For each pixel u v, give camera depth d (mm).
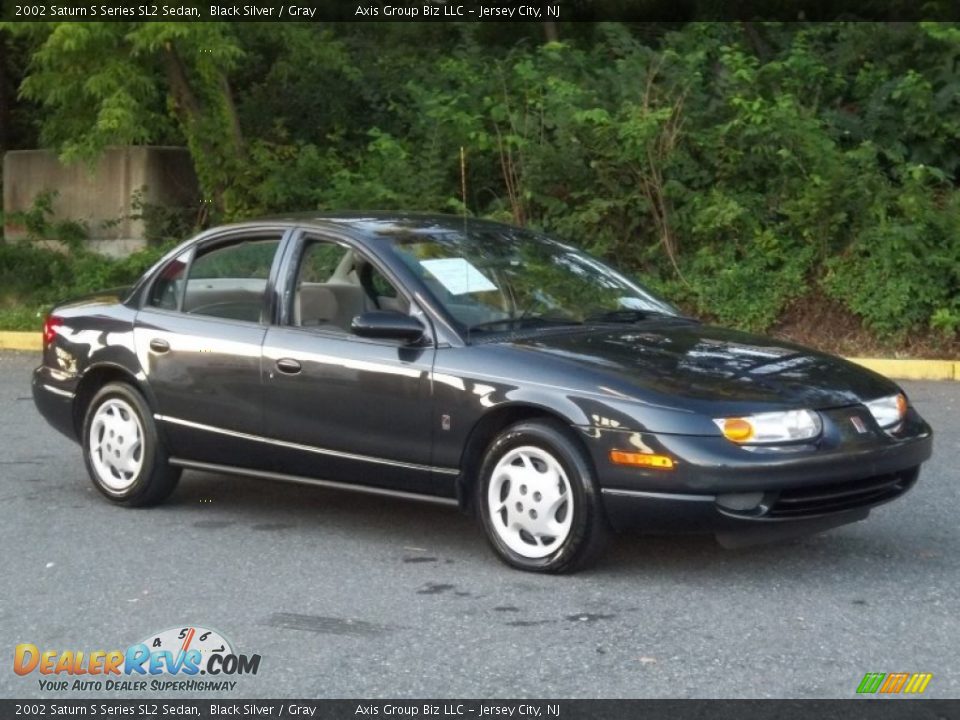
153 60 16344
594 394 6188
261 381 7195
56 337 8250
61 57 15758
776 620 5785
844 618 5809
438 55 18844
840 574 6477
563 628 5707
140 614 6008
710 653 5383
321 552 6988
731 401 6074
